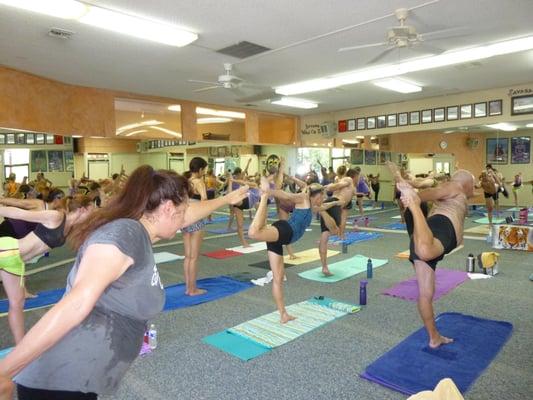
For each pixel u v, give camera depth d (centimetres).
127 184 128
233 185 905
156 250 765
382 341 344
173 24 535
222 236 911
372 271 579
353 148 1273
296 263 638
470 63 746
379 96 1048
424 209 416
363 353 322
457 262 628
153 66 736
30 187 644
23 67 730
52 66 725
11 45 605
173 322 394
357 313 411
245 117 1222
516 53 689
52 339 91
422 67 748
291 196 386
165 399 262
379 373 286
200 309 430
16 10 480
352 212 1314
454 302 441
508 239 723
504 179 1307
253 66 746
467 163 1373
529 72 817
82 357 111
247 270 604
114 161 943
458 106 1027
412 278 543
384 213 1288
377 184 1374
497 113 964
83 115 893
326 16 518
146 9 485
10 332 371
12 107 736
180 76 812
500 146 1394
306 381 281
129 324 117
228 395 265
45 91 811
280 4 480
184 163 1072
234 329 371
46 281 552
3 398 86
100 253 104
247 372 295
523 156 1373
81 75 793
